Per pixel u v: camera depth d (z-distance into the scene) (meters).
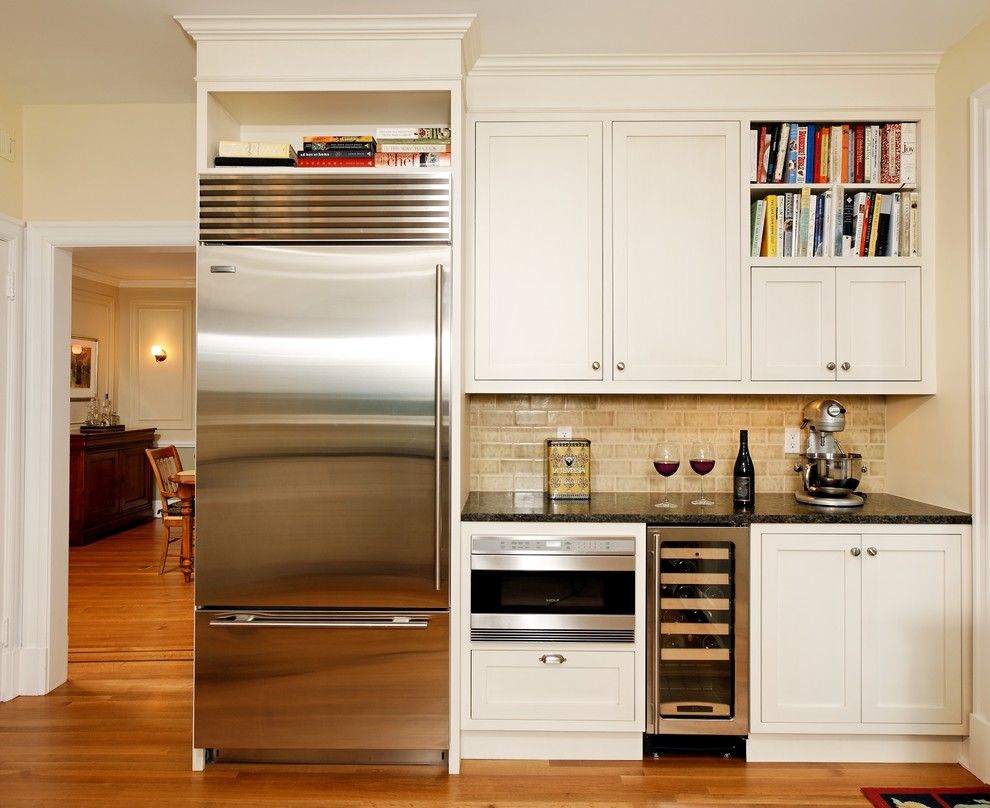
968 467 2.58
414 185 2.55
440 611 2.54
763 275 2.81
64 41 2.62
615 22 2.51
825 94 2.79
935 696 2.56
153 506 8.01
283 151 2.61
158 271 7.49
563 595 2.58
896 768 2.57
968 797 2.35
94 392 7.57
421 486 2.52
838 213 2.82
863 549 2.56
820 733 2.58
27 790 2.40
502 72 2.79
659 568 2.57
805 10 2.43
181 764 2.58
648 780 2.48
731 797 2.37
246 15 2.45
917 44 2.66
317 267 2.53
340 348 2.52
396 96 2.61
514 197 2.81
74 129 3.17
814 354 2.81
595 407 3.16
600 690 2.57
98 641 3.92
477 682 2.56
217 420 2.51
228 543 2.52
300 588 2.52
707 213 2.81
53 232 3.18
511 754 2.63
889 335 2.81
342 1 2.37
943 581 2.56
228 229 2.54
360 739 2.54
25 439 3.19
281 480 2.52
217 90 2.55
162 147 3.16
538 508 2.70
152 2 2.37
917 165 2.82
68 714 2.99
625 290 2.81
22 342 3.18
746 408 3.15
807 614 2.56
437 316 2.49
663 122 2.81
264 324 2.52
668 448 2.78
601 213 2.81
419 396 2.52
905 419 3.00
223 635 2.53
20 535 3.18
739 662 2.56
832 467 2.87
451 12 2.44
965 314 2.60
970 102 2.55
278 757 2.61
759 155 2.85
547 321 2.82
